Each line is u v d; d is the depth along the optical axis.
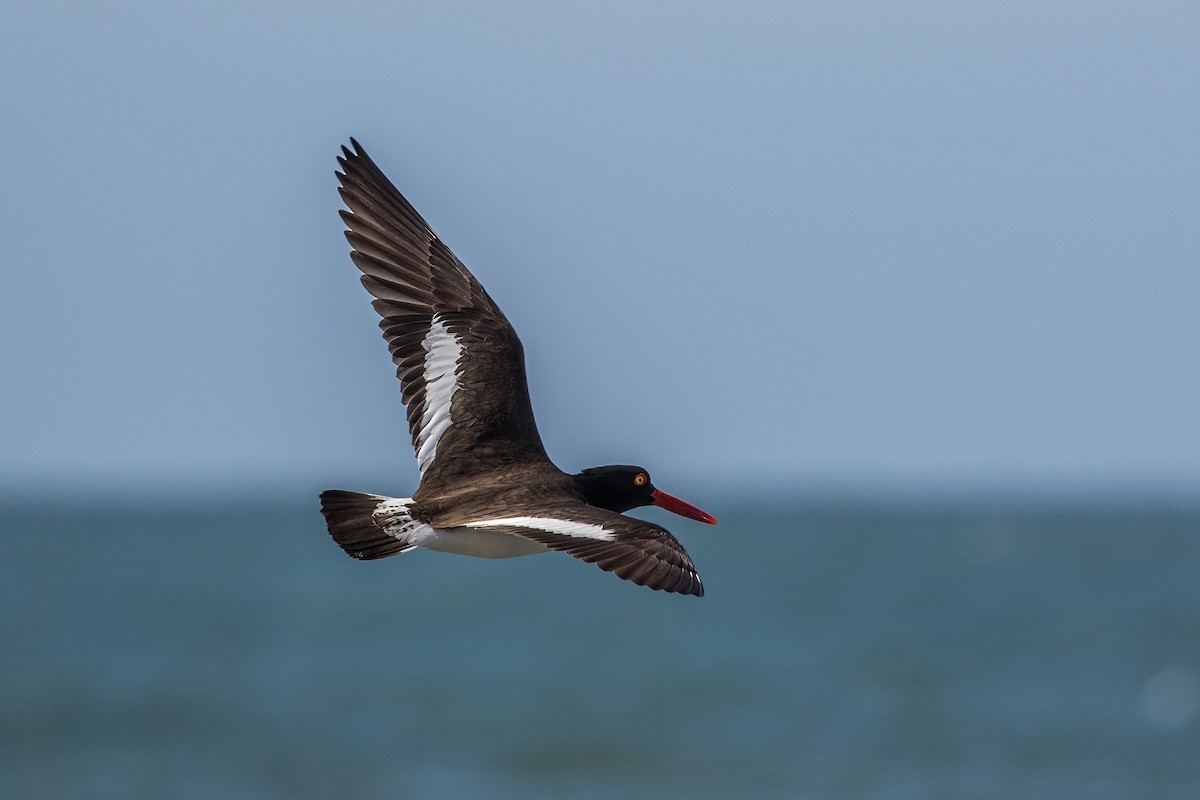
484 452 10.36
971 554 106.38
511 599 68.06
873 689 40.84
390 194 11.29
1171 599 68.12
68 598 70.19
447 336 10.87
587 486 10.66
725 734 34.28
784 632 54.69
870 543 123.25
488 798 28.42
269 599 68.81
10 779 30.50
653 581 8.19
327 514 9.65
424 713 37.28
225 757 32.44
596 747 32.88
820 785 29.09
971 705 38.19
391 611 62.31
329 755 32.56
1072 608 63.94
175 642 51.84
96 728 36.03
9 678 43.88
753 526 164.75
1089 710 37.34
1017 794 28.14
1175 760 30.98
